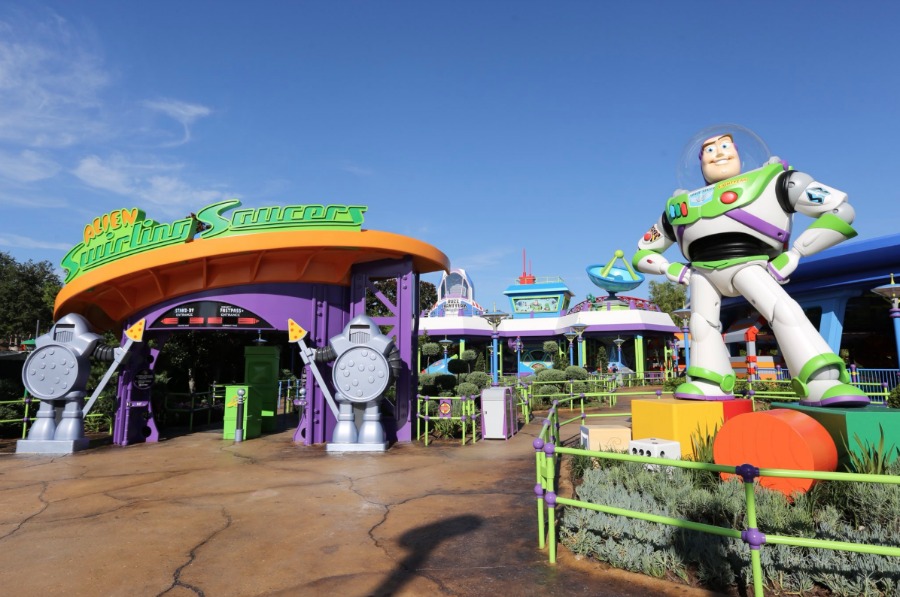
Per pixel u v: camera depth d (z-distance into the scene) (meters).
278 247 10.45
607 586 3.97
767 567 3.87
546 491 4.62
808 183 7.04
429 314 37.25
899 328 15.76
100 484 7.62
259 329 11.20
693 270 8.07
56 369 10.80
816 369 6.52
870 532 4.24
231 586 4.12
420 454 9.75
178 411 14.59
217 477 7.99
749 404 7.48
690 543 4.16
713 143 7.85
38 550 4.94
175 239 10.95
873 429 5.47
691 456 6.82
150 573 4.39
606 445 7.73
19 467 8.96
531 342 36.88
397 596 3.90
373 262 11.70
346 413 10.35
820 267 19.31
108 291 11.84
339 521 5.71
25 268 41.19
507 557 4.60
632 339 34.94
